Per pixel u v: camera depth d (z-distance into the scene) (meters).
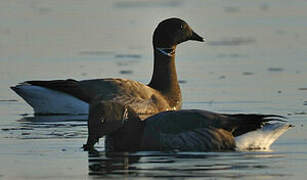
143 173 11.55
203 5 36.12
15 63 23.77
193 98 18.91
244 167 11.92
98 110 13.50
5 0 37.53
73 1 37.47
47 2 37.12
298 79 21.00
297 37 28.23
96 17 32.72
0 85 20.70
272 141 13.39
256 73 22.09
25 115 17.66
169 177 11.27
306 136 14.44
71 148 13.66
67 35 28.80
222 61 24.28
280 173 11.53
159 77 18.81
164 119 13.61
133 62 24.02
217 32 29.53
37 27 30.31
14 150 13.49
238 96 18.92
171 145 13.38
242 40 27.98
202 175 11.37
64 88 18.02
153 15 32.66
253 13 34.00
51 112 18.03
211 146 13.23
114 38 28.44
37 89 18.05
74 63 23.80
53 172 11.79
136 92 18.08
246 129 13.38
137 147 13.52
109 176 11.43
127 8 35.00
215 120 13.45
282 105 17.72
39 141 14.30
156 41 18.88
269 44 27.08
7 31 29.45
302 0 37.69
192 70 22.81
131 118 13.63
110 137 13.67
